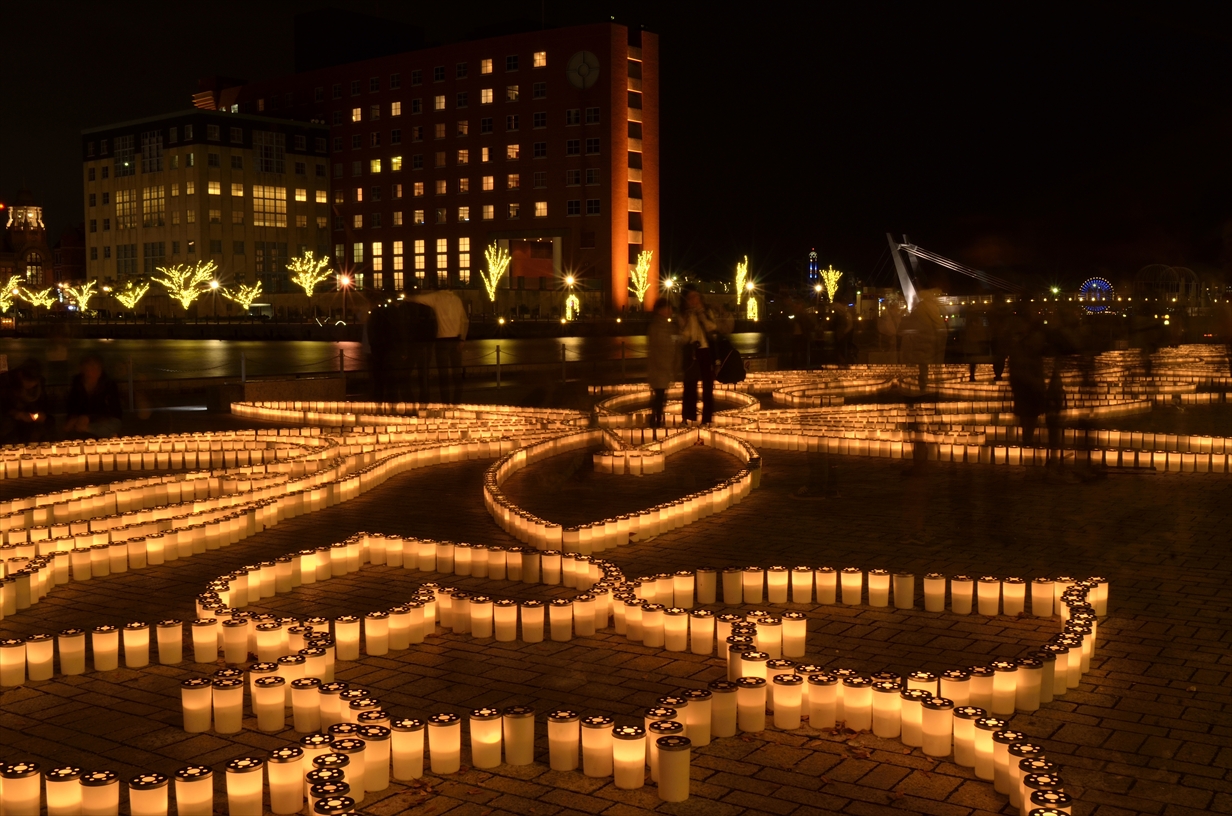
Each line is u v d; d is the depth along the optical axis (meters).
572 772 4.90
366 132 121.56
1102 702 5.72
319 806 3.89
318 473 12.25
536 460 14.95
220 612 6.69
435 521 10.89
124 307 119.88
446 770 4.87
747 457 14.38
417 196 117.94
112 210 125.56
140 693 5.96
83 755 5.14
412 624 6.73
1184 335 46.78
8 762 5.05
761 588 7.74
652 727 4.76
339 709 5.17
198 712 5.39
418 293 22.89
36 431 16.19
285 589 8.13
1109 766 4.93
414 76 117.19
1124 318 43.75
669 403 22.23
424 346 22.98
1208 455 13.90
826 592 7.68
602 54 105.38
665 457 15.30
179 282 113.81
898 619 7.33
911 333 14.63
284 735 5.36
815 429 16.92
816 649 6.68
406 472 14.20
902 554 9.28
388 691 5.98
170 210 118.69
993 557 9.14
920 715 5.08
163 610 7.74
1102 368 31.61
